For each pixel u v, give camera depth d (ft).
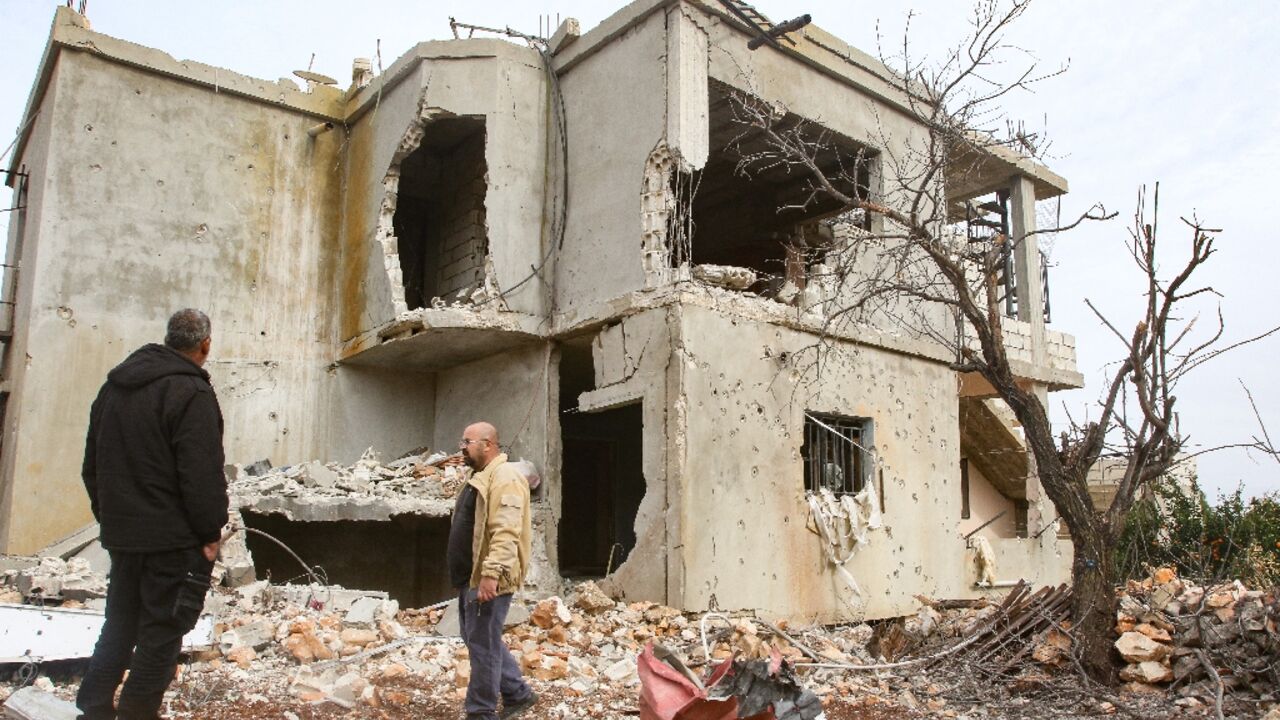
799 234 47.44
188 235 41.50
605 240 36.94
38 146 42.06
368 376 44.57
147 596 13.33
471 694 16.17
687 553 31.07
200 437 13.43
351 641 23.73
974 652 26.35
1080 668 23.91
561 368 44.57
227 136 43.01
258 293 42.96
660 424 32.45
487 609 16.28
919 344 42.42
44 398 37.42
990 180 53.21
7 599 25.30
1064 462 26.58
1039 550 49.62
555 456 38.63
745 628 27.71
